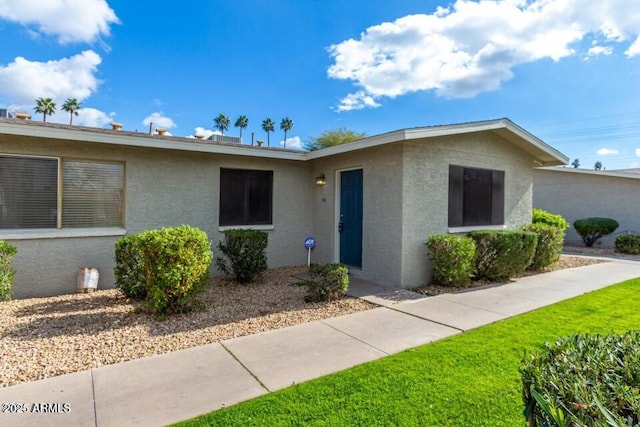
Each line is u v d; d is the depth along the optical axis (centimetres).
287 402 287
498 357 371
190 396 299
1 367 351
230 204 856
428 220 740
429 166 740
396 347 404
